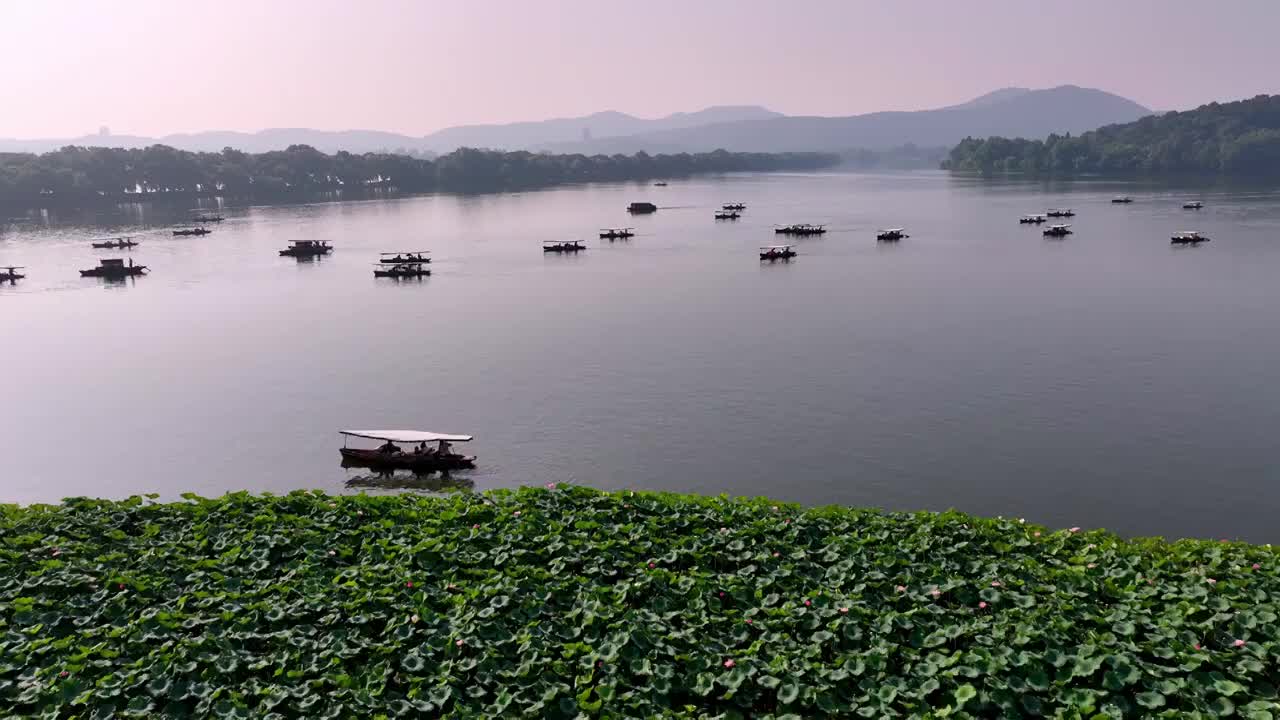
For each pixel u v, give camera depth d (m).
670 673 18.69
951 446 51.31
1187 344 73.62
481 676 18.78
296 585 22.84
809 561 24.12
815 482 46.66
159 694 18.17
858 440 52.62
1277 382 62.25
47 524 26.91
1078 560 23.78
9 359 77.56
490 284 116.38
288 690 18.31
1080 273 112.44
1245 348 71.81
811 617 20.81
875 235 165.62
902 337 78.69
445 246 160.88
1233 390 60.69
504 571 23.28
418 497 30.25
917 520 26.88
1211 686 17.50
